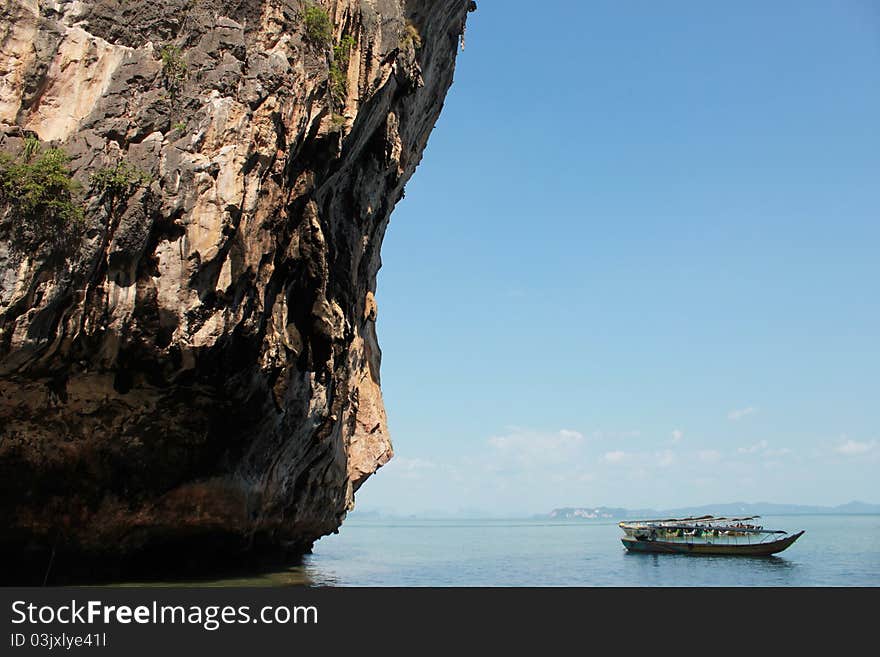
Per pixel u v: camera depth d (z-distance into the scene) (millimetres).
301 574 26484
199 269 17172
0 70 16734
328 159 20812
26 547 18297
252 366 19109
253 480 21781
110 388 17656
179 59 18219
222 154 17641
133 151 17094
